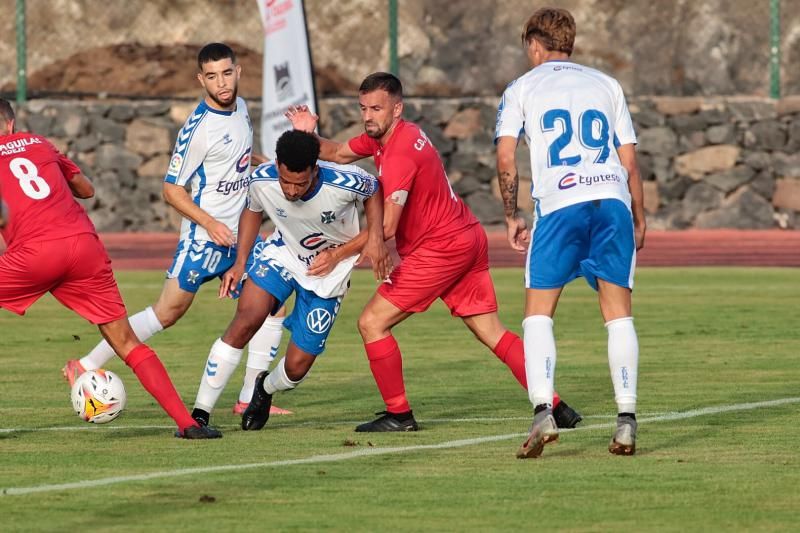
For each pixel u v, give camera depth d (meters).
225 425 24.56
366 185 22.83
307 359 23.42
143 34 82.25
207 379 23.61
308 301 23.31
